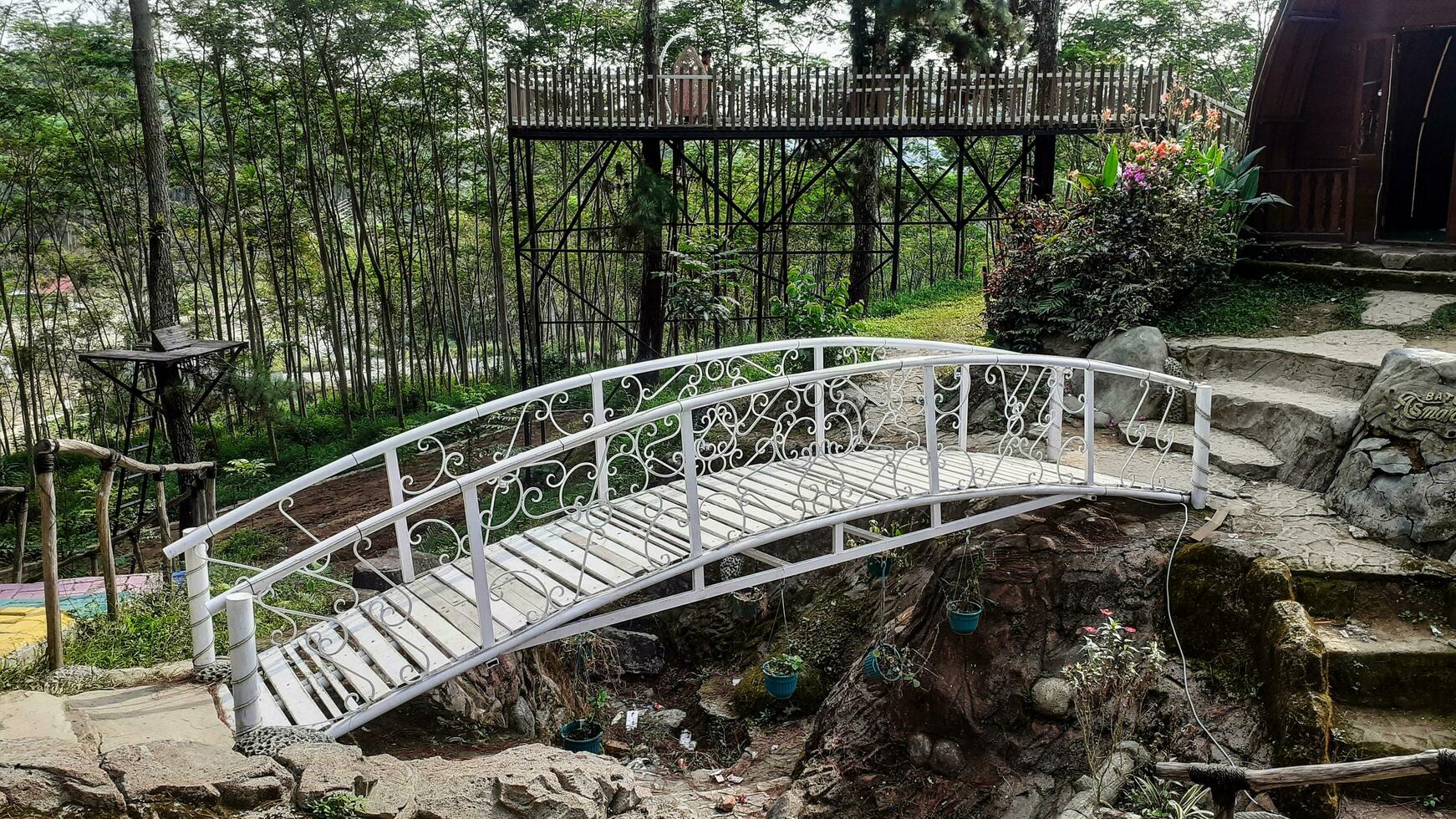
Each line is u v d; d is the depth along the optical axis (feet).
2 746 9.91
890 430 29.99
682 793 20.17
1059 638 18.38
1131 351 26.81
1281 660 14.93
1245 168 32.14
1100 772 15.19
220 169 73.51
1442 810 13.16
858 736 19.35
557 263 82.89
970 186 84.99
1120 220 28.25
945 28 49.67
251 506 13.82
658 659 28.50
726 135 39.40
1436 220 35.32
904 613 22.38
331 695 13.84
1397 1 29.58
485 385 70.33
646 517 18.22
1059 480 19.42
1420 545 17.40
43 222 71.26
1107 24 74.59
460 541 17.78
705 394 15.97
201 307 85.61
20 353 70.44
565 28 68.13
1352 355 23.57
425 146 76.13
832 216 73.10
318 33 62.80
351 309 90.33
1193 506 20.12
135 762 9.87
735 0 73.56
